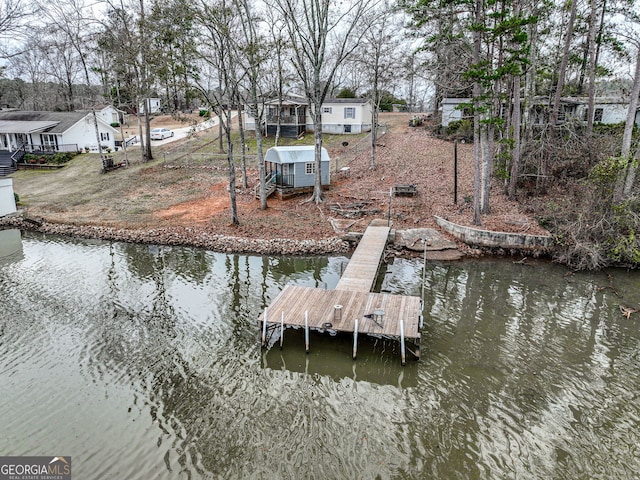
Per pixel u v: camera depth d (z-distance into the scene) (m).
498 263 19.16
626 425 9.41
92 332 13.42
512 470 8.21
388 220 22.14
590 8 24.02
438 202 25.27
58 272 18.50
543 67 26.75
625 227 18.84
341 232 21.77
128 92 41.03
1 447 8.80
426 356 11.98
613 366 11.59
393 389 10.62
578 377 11.08
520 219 21.34
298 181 27.89
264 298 15.85
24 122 45.88
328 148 39.00
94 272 18.48
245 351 12.30
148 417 9.66
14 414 9.76
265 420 9.55
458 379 10.98
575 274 18.02
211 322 14.04
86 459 8.49
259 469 8.22
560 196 22.84
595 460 8.46
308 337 12.38
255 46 21.03
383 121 48.28
